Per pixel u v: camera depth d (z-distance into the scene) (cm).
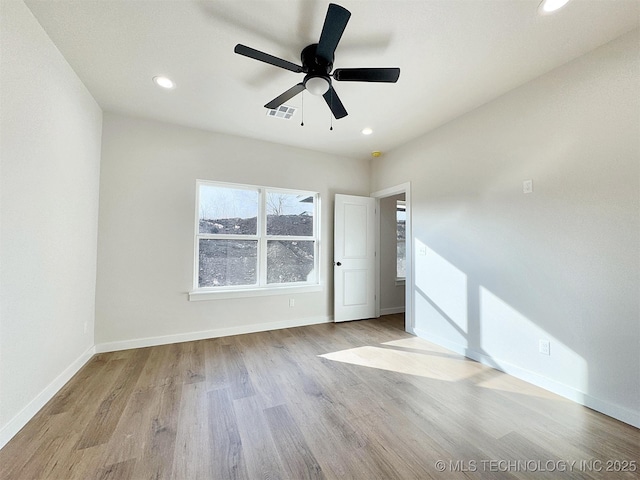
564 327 205
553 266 213
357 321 417
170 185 316
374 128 324
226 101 269
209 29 180
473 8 162
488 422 174
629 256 175
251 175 359
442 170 312
